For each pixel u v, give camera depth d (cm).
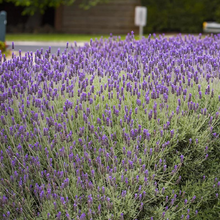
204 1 2609
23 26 3241
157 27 2708
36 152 400
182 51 538
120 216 356
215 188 409
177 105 418
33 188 390
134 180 376
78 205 379
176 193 411
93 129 388
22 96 450
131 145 386
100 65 510
